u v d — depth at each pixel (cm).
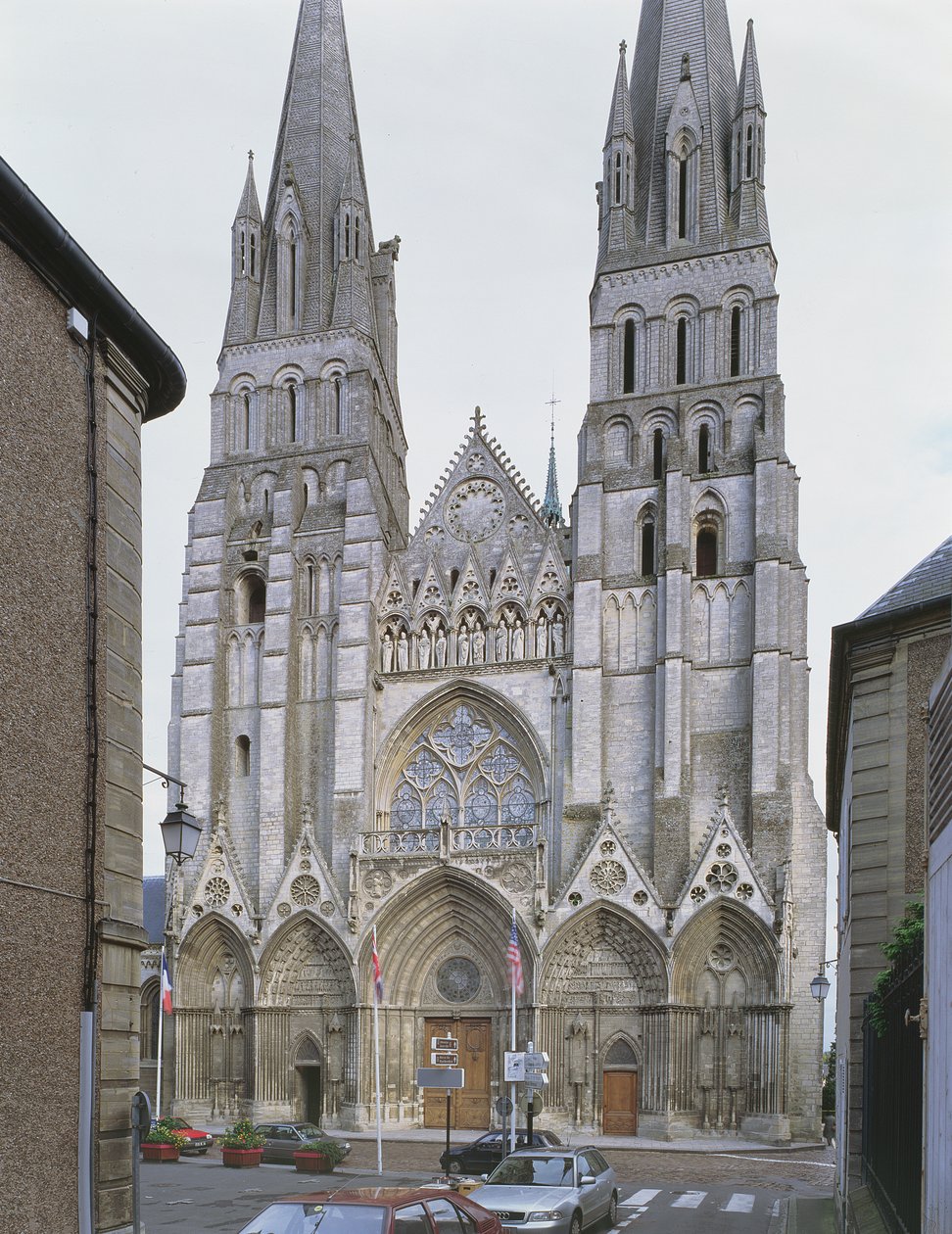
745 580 6519
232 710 7275
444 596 7062
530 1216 2603
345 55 8788
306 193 8212
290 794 6981
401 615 7119
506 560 7000
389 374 8475
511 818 6738
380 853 6419
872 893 2850
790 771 6153
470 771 6844
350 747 6838
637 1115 5866
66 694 2003
